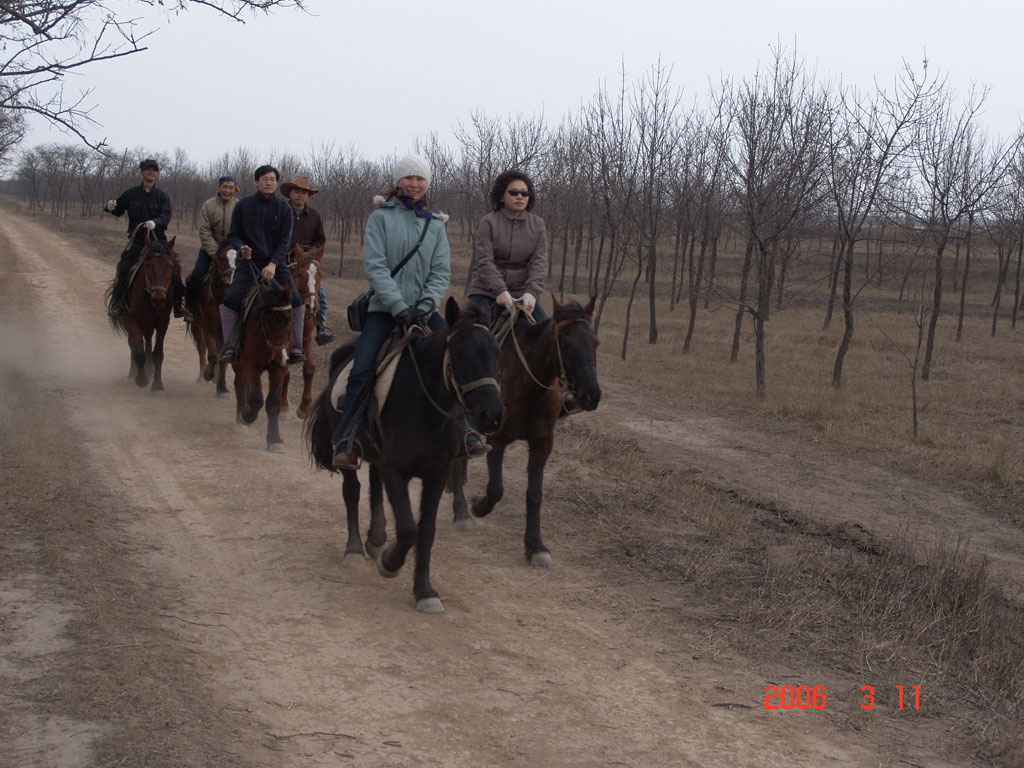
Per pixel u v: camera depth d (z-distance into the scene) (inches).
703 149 823.1
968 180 680.4
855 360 730.2
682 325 954.7
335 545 267.1
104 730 156.8
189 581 232.5
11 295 802.8
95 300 848.9
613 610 228.2
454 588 238.7
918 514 340.8
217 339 446.0
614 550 272.1
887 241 804.0
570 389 240.5
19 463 309.1
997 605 245.4
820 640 213.5
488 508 268.2
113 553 245.1
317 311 435.5
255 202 390.9
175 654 188.7
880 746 170.1
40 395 427.8
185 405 454.0
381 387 213.9
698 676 194.9
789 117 581.3
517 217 279.3
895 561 269.3
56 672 176.1
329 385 246.5
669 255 1878.7
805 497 354.3
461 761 156.9
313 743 159.6
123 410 432.5
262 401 378.9
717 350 771.4
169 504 297.0
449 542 275.7
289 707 171.9
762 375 545.0
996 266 1838.1
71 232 1800.0
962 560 265.9
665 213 836.6
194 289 462.3
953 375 660.7
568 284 1396.4
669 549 273.7
